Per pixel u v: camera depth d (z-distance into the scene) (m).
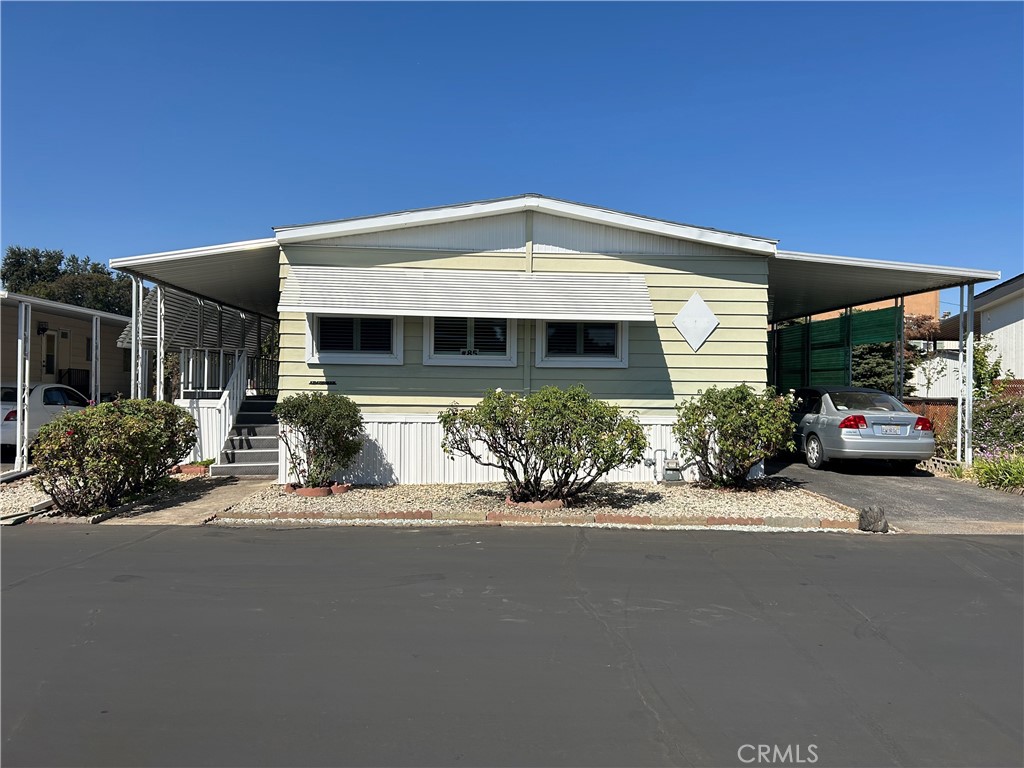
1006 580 5.87
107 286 39.53
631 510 8.69
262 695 3.68
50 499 9.30
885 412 11.51
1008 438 12.65
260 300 15.56
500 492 9.80
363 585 5.61
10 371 18.16
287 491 9.75
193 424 10.61
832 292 14.23
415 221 10.58
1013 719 3.47
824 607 5.13
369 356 10.73
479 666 4.05
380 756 3.10
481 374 10.89
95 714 3.46
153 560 6.38
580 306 10.41
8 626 4.65
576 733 3.31
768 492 9.86
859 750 3.18
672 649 4.32
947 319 27.33
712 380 11.04
